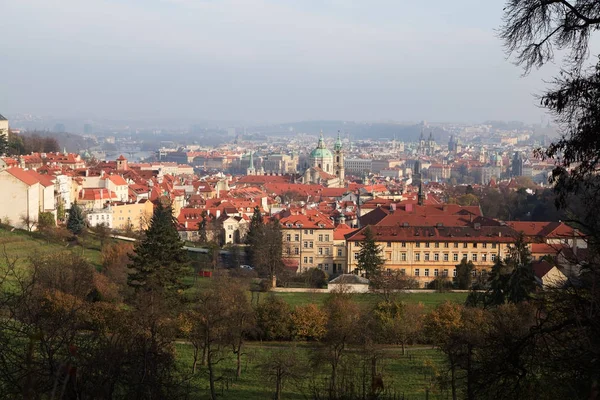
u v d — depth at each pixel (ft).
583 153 123.03
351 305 483.10
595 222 121.70
